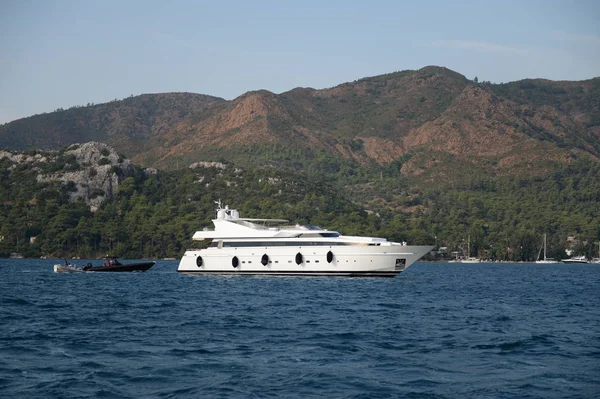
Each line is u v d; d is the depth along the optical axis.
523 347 42.94
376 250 94.00
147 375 34.75
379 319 55.75
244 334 47.25
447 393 31.98
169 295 77.75
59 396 31.12
